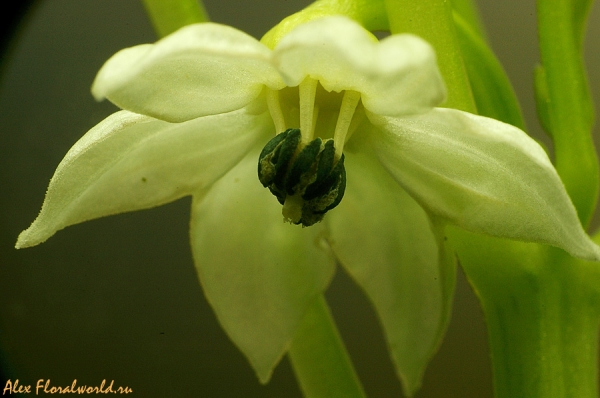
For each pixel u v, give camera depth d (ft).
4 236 0.28
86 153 0.20
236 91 0.20
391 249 0.22
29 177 0.28
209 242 0.22
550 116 0.21
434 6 0.20
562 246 0.20
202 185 0.21
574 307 0.21
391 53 0.18
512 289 0.21
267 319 0.22
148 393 0.30
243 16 0.27
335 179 0.20
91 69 0.27
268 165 0.20
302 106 0.20
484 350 0.35
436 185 0.20
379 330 0.35
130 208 0.21
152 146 0.21
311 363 0.23
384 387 0.36
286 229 0.22
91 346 0.29
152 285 0.28
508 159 0.20
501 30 0.28
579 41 0.21
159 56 0.18
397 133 0.20
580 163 0.21
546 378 0.21
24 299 0.28
